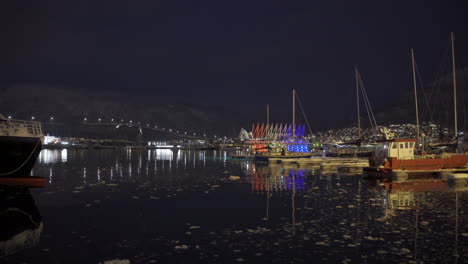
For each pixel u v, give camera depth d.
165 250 11.41
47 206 18.78
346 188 25.69
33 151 27.55
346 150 77.69
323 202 19.77
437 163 32.75
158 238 12.78
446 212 16.73
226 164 56.88
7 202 19.94
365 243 11.94
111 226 14.55
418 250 11.18
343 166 41.47
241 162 63.59
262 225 14.55
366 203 19.34
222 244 12.00
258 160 61.06
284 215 16.39
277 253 11.02
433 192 23.44
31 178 26.98
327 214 16.50
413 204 18.92
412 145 33.38
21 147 26.86
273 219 15.59
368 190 24.55
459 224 14.34
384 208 17.83
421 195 22.09
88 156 88.38
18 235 13.19
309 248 11.47
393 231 13.35
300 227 14.15
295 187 26.45
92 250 11.42
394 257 10.55
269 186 27.16
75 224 14.88
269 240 12.42
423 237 12.57
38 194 22.91
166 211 17.53
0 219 15.79
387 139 33.22
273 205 18.98
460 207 17.97
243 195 22.50
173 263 10.22
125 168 46.66
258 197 21.70
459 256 10.61
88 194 23.06
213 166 51.47
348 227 14.05
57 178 32.94
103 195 22.64
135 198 21.39
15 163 26.72
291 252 11.10
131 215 16.59
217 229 13.99
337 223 14.72
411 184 27.81
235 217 16.06
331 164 45.25
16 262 10.36
